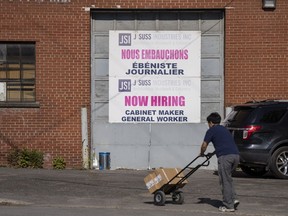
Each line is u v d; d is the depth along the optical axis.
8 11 19.42
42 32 19.45
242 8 19.41
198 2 19.44
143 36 19.66
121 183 15.47
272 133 15.98
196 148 19.59
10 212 11.44
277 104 16.22
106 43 19.72
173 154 19.61
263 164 15.98
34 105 19.39
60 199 12.95
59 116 19.44
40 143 19.42
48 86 19.45
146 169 19.53
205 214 11.30
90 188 14.51
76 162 19.45
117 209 11.81
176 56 19.62
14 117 19.42
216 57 19.69
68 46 19.45
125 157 19.62
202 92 19.67
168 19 19.70
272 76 19.42
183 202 12.38
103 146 19.64
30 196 13.31
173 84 19.61
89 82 19.53
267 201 12.66
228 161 11.38
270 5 19.33
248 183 15.41
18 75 19.66
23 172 17.72
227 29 19.42
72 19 19.47
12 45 19.59
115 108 19.64
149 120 19.62
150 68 19.61
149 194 13.59
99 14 19.69
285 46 19.39
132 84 19.62
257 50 19.41
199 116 19.64
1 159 19.38
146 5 19.44
